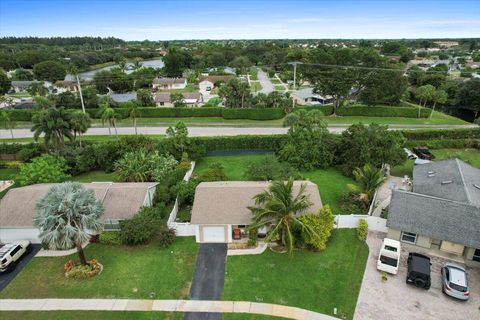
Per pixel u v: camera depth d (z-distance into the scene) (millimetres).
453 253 28234
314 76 72562
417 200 29844
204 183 35281
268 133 60812
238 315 22609
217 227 29547
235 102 74000
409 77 103125
